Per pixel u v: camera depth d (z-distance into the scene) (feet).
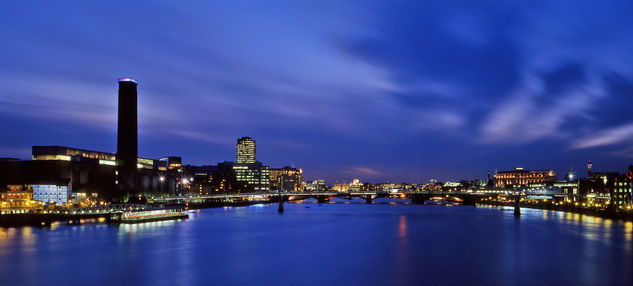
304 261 397.39
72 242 496.23
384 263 388.16
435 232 607.37
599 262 390.01
